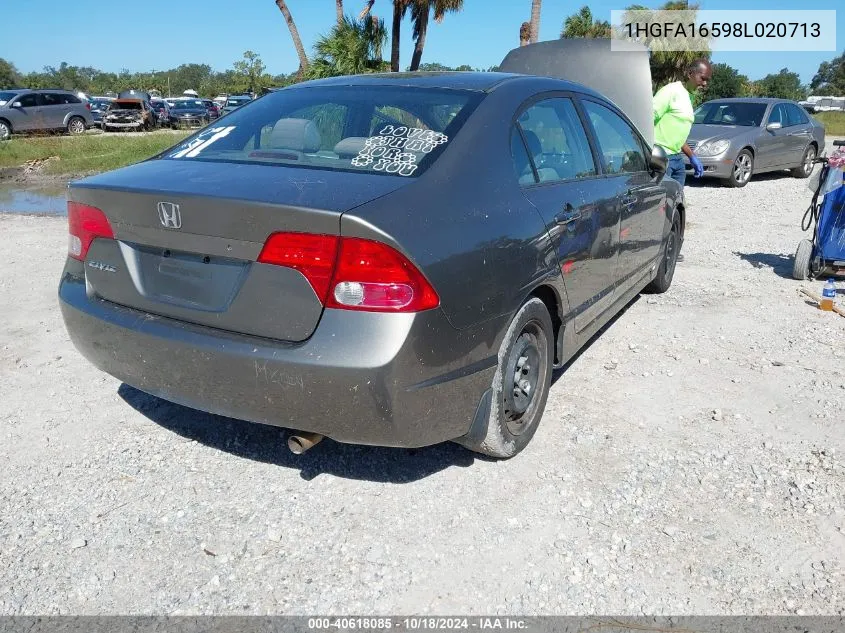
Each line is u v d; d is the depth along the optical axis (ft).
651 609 8.31
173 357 9.39
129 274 9.91
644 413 13.05
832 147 77.56
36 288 20.61
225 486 10.55
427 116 10.87
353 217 8.21
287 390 8.67
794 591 8.62
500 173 10.56
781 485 10.78
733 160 45.27
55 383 13.93
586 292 12.99
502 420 10.59
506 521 9.82
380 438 8.87
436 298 8.73
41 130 88.28
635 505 10.23
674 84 23.52
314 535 9.48
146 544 9.27
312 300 8.50
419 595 8.46
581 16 116.47
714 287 21.35
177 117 113.39
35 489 10.41
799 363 15.39
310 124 11.13
